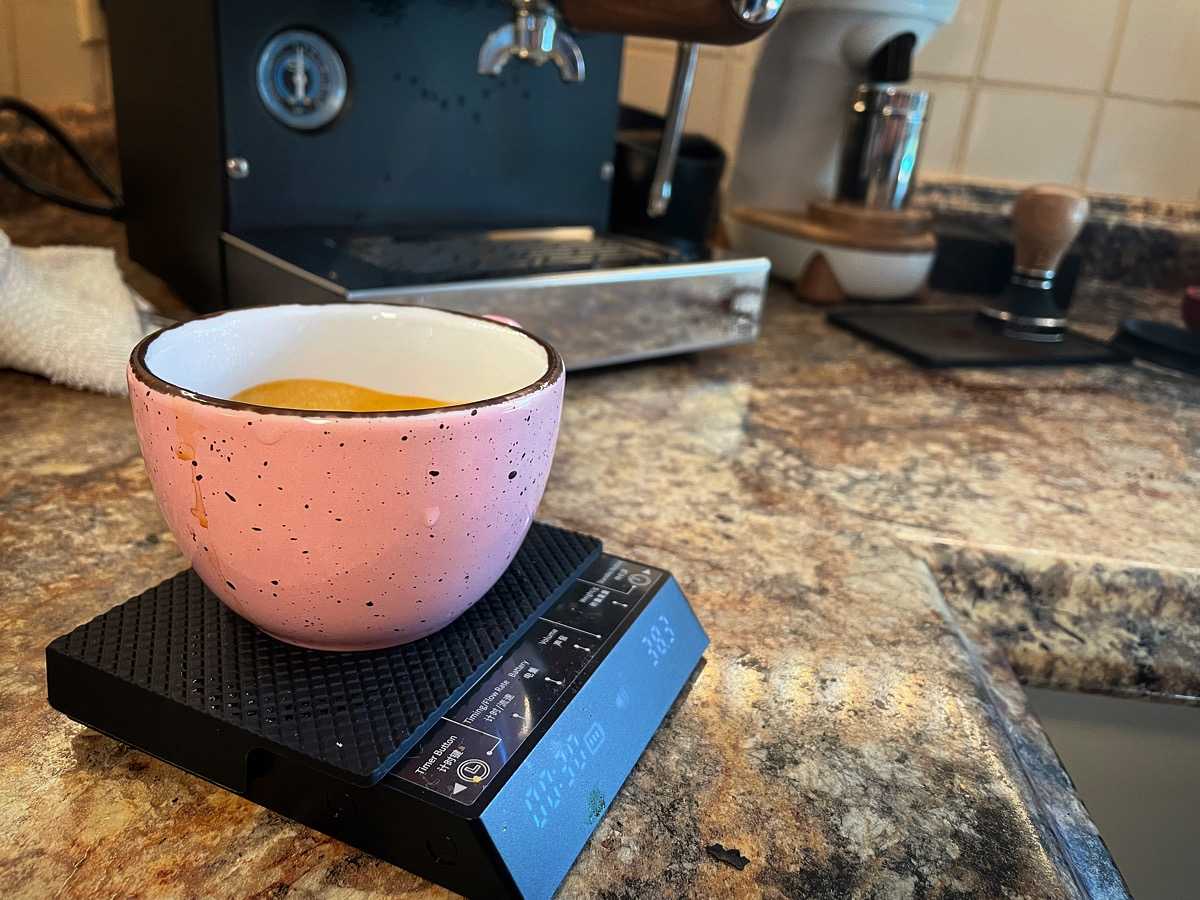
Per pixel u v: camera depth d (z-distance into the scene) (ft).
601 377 2.04
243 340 0.97
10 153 2.65
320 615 0.83
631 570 1.10
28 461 1.41
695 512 1.44
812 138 3.01
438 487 0.79
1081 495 1.64
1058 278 2.90
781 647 1.11
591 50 2.24
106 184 2.37
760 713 0.99
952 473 1.69
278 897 0.73
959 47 3.25
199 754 0.82
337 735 0.78
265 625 0.87
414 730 0.79
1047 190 2.44
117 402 1.66
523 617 0.96
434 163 2.12
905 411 1.99
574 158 2.32
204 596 0.97
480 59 1.89
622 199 2.75
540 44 1.83
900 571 1.31
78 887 0.72
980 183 3.40
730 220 3.19
